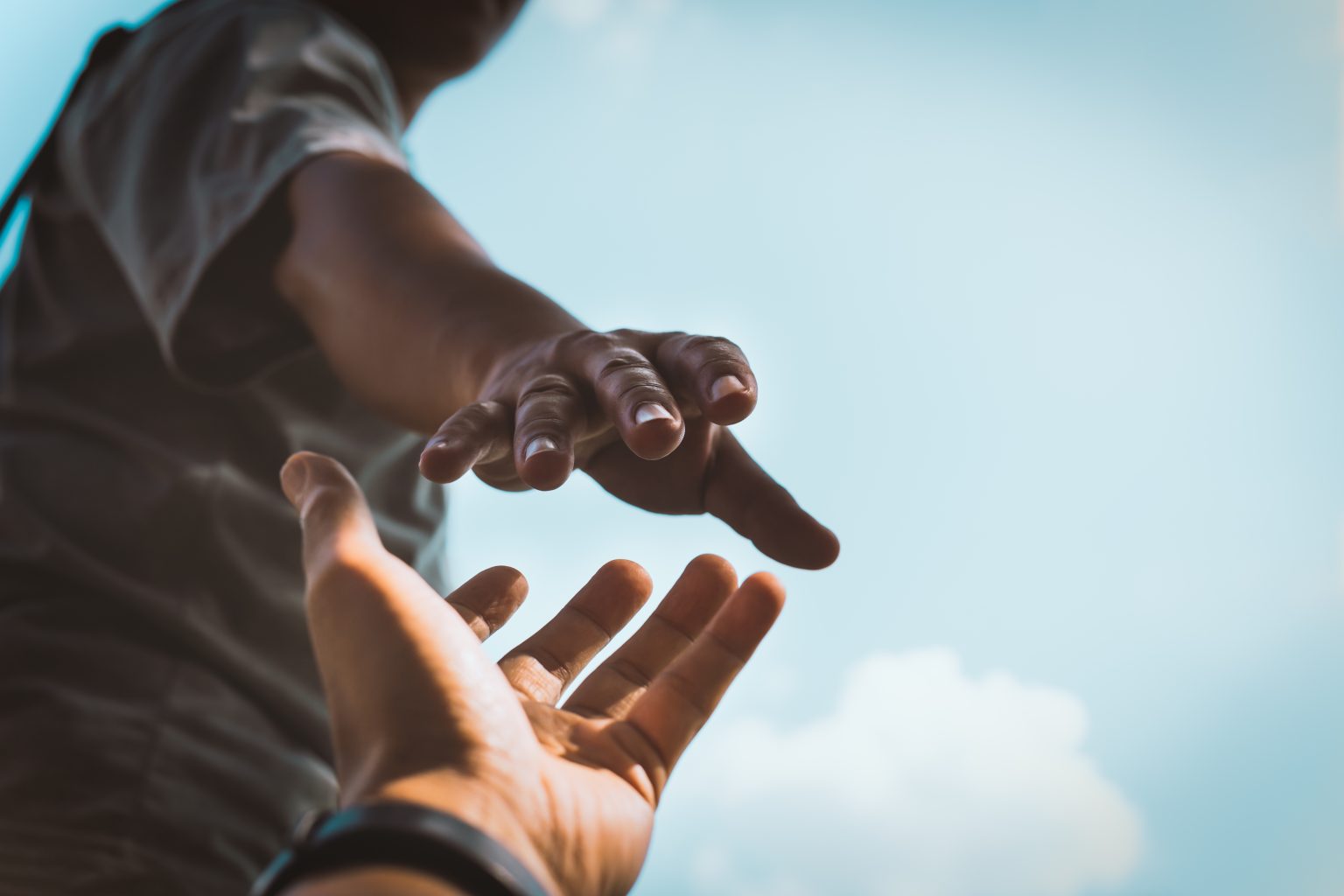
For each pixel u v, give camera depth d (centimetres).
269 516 96
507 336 70
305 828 51
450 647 58
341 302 77
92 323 96
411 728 56
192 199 85
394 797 53
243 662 93
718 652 65
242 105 86
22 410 94
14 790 83
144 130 89
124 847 84
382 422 105
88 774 84
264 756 91
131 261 87
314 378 98
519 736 57
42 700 85
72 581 90
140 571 90
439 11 120
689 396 65
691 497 68
